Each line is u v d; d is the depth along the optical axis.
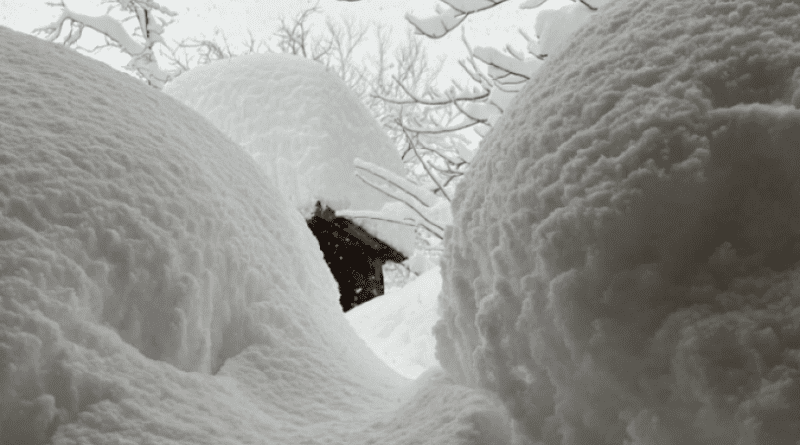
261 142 6.98
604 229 1.22
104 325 1.61
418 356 5.64
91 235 1.65
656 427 1.09
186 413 1.52
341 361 2.06
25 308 1.44
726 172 1.19
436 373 1.68
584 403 1.21
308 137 6.97
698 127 1.23
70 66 2.17
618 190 1.24
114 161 1.83
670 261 1.19
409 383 2.23
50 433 1.38
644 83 1.35
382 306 6.82
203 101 7.29
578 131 1.37
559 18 4.24
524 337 1.33
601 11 1.69
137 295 1.69
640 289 1.18
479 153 1.74
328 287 2.64
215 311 1.90
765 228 1.16
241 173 2.47
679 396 1.09
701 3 1.44
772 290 1.09
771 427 0.97
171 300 1.74
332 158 6.96
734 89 1.26
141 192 1.82
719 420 1.02
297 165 6.89
